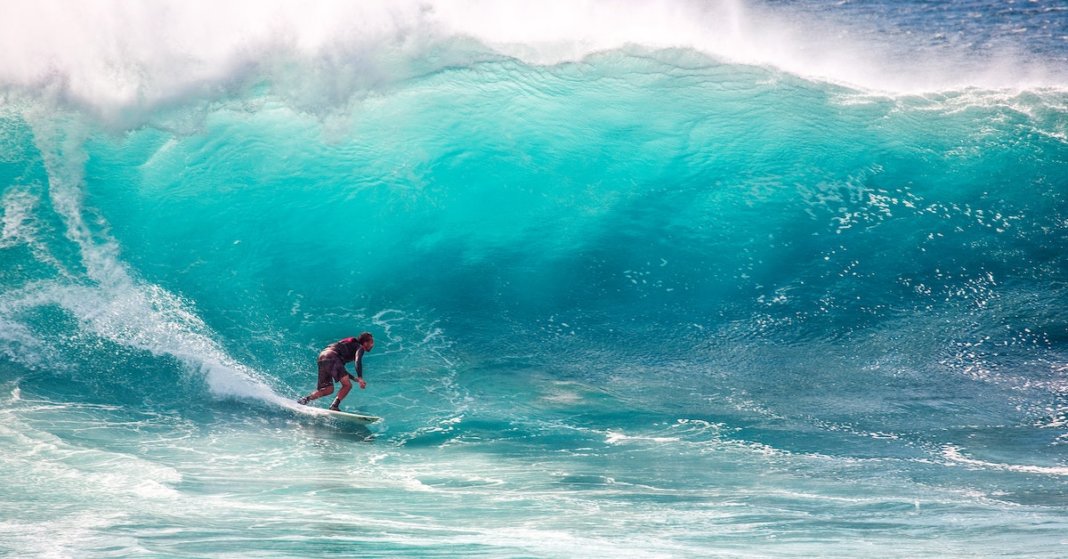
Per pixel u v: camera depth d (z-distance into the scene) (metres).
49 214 53.72
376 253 54.91
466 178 58.47
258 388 44.53
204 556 24.98
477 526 28.70
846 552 26.00
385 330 49.97
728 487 33.81
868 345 48.69
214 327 48.94
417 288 53.03
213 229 54.78
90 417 40.59
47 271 50.31
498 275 53.97
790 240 55.88
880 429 40.62
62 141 58.22
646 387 45.25
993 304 51.50
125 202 55.41
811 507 31.34
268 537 27.02
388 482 34.16
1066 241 55.56
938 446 38.75
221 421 41.09
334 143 59.62
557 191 58.59
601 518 29.81
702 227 56.69
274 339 48.72
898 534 28.05
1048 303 51.34
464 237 56.22
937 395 44.03
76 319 47.88
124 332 47.53
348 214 56.34
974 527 28.86
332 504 31.12
